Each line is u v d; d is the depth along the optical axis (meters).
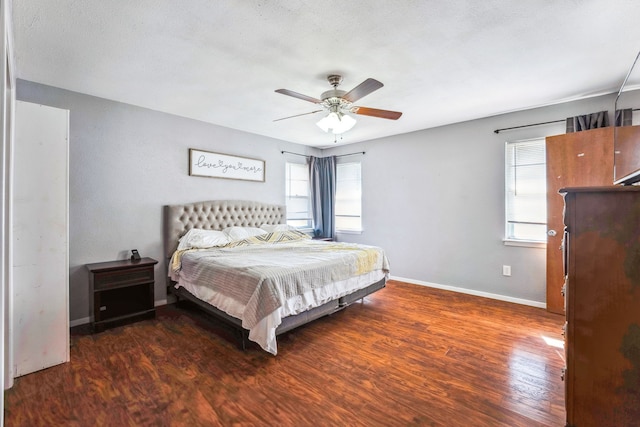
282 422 1.63
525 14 1.79
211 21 1.85
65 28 1.91
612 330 1.19
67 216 2.26
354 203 5.39
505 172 3.72
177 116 3.75
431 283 4.41
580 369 1.26
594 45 2.13
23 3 1.65
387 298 3.86
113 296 3.34
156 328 2.90
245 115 3.76
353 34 2.00
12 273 1.99
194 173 3.91
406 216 4.66
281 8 1.73
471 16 1.81
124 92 3.00
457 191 4.12
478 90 2.96
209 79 2.70
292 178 5.31
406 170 4.64
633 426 1.16
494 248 3.82
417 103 3.32
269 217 4.79
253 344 2.57
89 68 2.48
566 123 3.23
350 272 3.09
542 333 2.77
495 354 2.38
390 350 2.46
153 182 3.55
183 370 2.15
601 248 1.21
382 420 1.65
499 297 3.79
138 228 3.44
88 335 2.74
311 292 2.62
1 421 1.19
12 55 1.88
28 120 2.10
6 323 1.88
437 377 2.07
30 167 2.11
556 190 3.21
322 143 5.42
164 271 3.64
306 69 2.50
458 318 3.16
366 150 5.16
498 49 2.19
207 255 3.19
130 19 1.83
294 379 2.04
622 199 1.17
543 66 2.45
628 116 2.88
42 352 2.15
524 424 1.62
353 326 2.96
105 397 1.84
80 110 3.01
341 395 1.87
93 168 3.10
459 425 1.61
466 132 4.02
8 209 1.83
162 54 2.25
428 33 1.99
